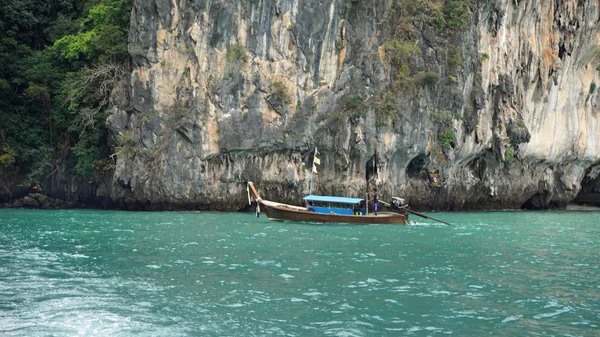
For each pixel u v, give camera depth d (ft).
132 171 131.64
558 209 158.71
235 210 131.75
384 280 55.93
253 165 130.93
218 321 43.50
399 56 132.67
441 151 133.49
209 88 130.62
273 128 129.70
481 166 145.28
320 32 131.85
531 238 86.17
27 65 149.28
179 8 132.57
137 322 43.14
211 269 60.08
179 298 49.24
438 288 53.21
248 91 129.90
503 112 141.49
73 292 50.85
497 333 41.65
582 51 152.87
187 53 132.16
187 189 129.39
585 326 43.21
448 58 133.49
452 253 71.05
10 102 149.38
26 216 115.14
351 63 133.59
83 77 138.72
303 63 131.95
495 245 78.28
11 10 149.48
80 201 150.20
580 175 158.81
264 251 70.95
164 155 130.31
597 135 157.79
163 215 118.93
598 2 151.43
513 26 143.64
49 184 148.66
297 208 106.52
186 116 128.98
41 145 147.64
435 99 133.08
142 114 132.77
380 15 134.62
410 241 80.74
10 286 52.70
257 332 41.29
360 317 44.73
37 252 69.67
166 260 64.75
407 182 136.05
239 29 131.03
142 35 133.08
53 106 148.66
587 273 60.13
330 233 88.43
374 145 131.34
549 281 56.49
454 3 134.72
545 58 148.15
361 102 130.82
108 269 59.93
